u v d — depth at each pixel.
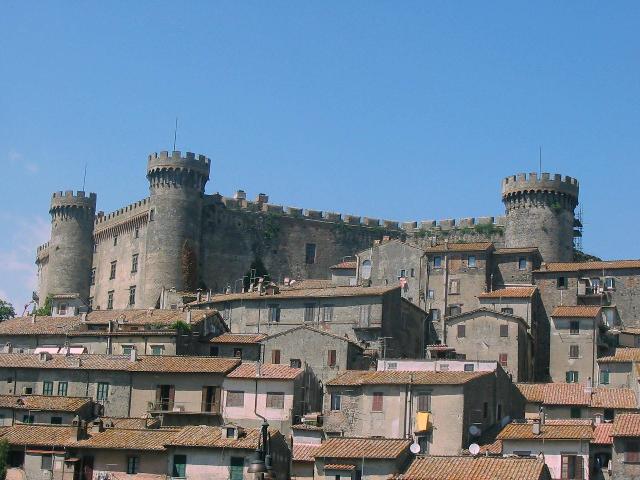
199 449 104.12
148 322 140.50
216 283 192.75
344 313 145.12
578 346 145.62
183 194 191.25
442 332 164.75
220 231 194.75
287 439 114.38
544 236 181.12
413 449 100.00
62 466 107.75
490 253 167.75
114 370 125.69
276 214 198.75
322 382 127.62
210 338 138.62
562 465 104.19
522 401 123.44
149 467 105.94
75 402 122.62
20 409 121.56
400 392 112.88
